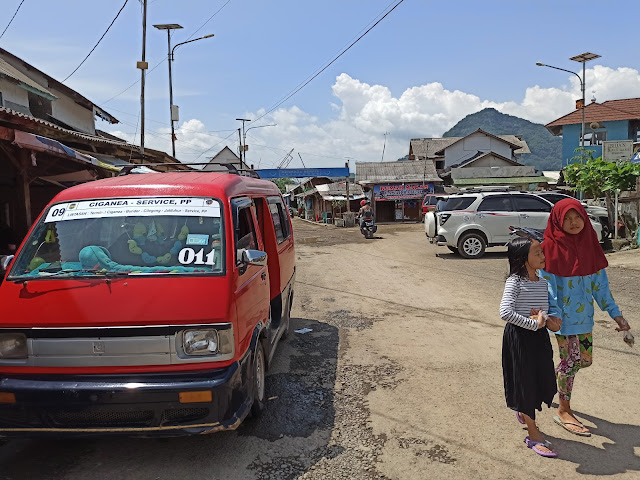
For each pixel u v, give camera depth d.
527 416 3.60
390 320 7.38
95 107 21.44
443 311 7.88
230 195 4.20
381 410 4.32
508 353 3.64
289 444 3.75
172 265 3.62
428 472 3.35
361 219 22.83
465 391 4.71
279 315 5.68
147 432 3.19
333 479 3.29
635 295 8.19
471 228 13.70
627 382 4.81
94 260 3.64
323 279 11.11
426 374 5.17
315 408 4.38
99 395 3.15
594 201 18.83
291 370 5.33
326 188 44.19
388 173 41.28
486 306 8.17
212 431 3.23
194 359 3.27
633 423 4.00
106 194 4.11
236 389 3.34
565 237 3.76
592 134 34.97
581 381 4.86
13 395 3.20
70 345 3.25
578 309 3.79
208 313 3.31
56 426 3.22
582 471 3.34
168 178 4.40
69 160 9.75
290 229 7.14
